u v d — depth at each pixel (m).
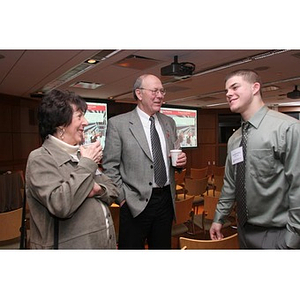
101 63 4.29
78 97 1.20
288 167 1.36
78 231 1.11
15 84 5.71
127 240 1.74
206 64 4.52
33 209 1.11
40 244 1.11
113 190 1.33
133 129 1.73
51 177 1.07
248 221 1.54
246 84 1.45
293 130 1.34
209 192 5.35
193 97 8.30
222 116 11.70
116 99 8.45
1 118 6.81
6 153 6.95
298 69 4.89
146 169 1.70
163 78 5.50
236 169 1.57
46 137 1.18
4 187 5.32
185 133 10.70
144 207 1.67
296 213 1.33
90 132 8.07
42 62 4.06
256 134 1.45
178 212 2.83
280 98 8.58
